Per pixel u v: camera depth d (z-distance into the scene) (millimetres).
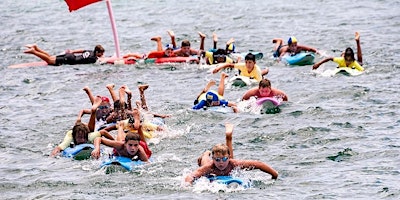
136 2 119625
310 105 52062
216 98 51500
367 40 80188
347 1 111938
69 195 35625
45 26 99312
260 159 40750
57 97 58781
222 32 91250
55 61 72500
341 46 78188
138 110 44438
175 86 60938
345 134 44688
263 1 116500
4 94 60188
